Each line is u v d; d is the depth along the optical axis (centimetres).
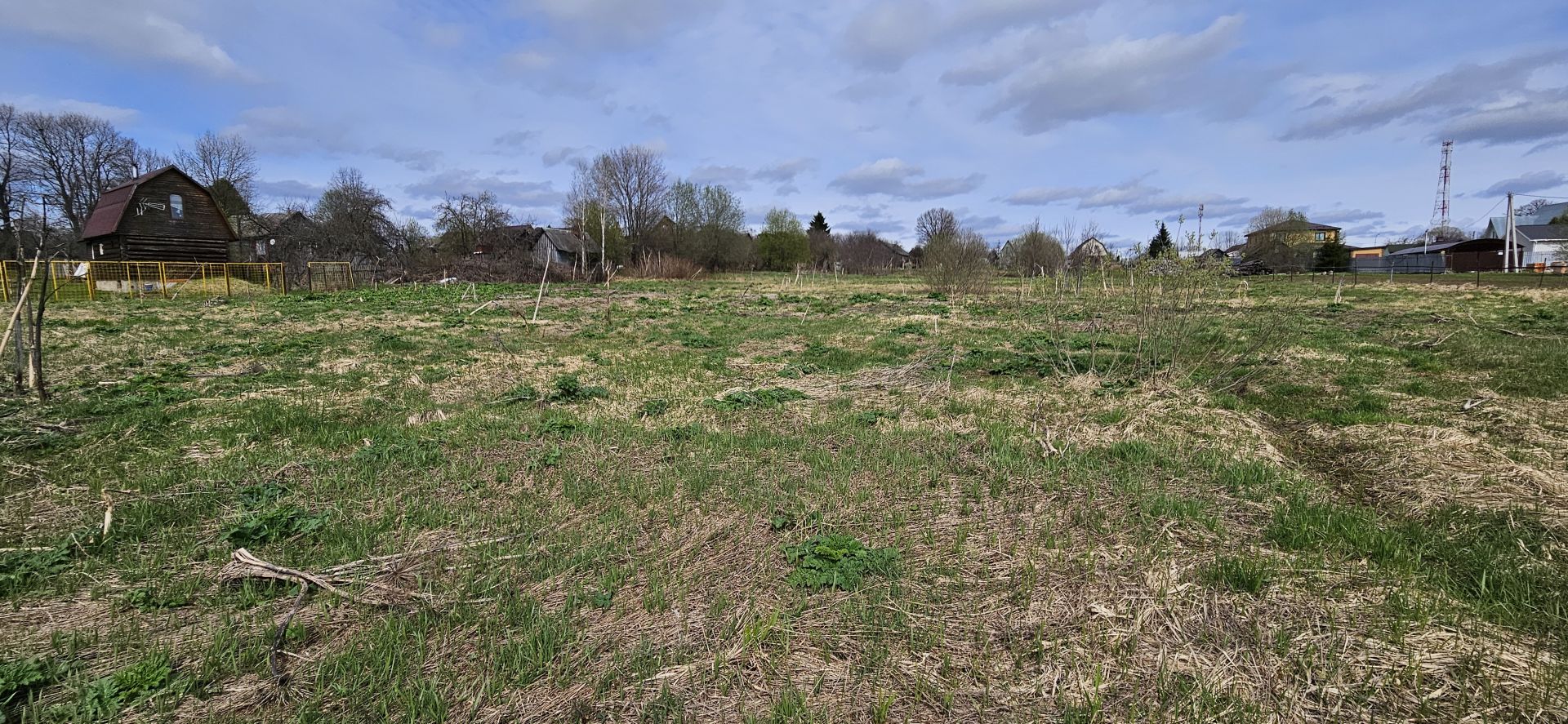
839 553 337
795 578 314
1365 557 339
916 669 253
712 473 455
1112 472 459
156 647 260
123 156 4319
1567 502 396
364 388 746
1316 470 497
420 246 4147
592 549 344
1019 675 250
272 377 801
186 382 781
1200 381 768
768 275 5050
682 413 629
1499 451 494
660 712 229
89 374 819
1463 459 474
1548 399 671
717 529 372
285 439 538
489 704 233
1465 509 393
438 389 742
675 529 373
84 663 254
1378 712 229
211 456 491
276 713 228
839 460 485
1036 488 433
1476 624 279
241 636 271
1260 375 811
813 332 1328
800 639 271
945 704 234
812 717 228
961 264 2333
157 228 2917
